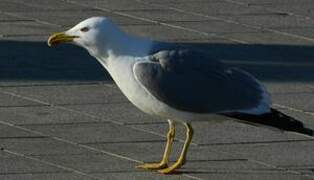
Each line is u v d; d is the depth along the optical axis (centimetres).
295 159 1280
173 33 1834
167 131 1370
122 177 1205
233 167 1247
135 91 1187
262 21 1928
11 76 1587
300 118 1441
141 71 1175
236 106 1183
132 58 1184
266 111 1180
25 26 1844
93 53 1200
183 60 1186
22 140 1320
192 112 1185
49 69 1627
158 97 1178
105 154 1280
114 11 1964
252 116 1178
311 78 1627
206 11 1983
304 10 2014
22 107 1449
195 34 1834
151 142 1328
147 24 1883
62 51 1719
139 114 1433
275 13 1984
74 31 1204
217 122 1346
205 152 1295
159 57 1183
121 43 1187
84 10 1962
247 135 1361
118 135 1349
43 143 1312
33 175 1204
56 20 1888
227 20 1928
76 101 1483
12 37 1781
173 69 1179
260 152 1302
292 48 1775
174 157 1276
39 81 1567
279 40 1817
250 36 1834
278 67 1672
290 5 2045
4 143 1308
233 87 1186
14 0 2017
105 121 1402
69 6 1988
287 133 1370
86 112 1437
